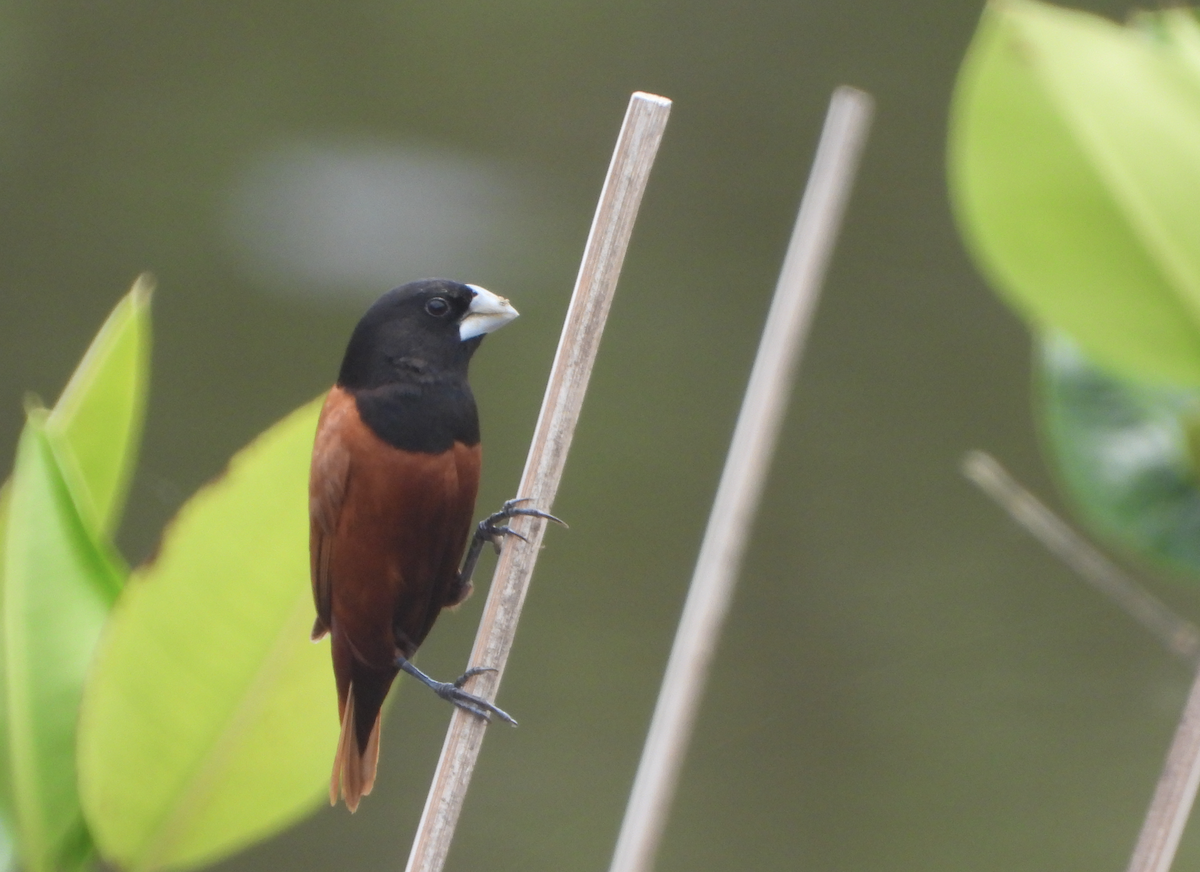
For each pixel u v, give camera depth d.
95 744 3.11
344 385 5.74
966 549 13.11
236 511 3.23
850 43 17.83
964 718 11.50
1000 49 2.07
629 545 13.23
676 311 15.84
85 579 3.21
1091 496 3.10
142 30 17.91
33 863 3.15
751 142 17.56
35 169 16.77
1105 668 11.64
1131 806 10.46
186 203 16.38
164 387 14.71
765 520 13.67
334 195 16.41
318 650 3.27
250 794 3.24
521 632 12.46
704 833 11.06
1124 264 2.08
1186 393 3.06
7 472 14.01
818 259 4.41
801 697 12.05
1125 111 2.07
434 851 4.23
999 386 15.00
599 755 11.31
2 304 15.41
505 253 15.98
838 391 14.99
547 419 4.49
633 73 17.84
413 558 5.68
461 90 17.67
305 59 17.89
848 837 10.87
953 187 2.11
